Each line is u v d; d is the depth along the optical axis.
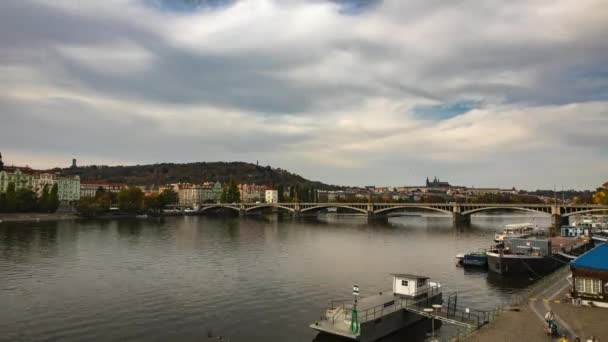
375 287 86.94
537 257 96.81
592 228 153.50
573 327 46.28
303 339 57.50
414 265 112.81
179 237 173.25
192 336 58.94
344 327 53.03
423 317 60.69
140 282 90.00
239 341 57.00
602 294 54.47
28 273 98.00
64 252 128.75
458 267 110.06
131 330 61.19
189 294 80.31
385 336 54.25
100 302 74.69
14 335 59.06
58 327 62.25
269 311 70.06
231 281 91.44
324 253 133.62
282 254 130.50
